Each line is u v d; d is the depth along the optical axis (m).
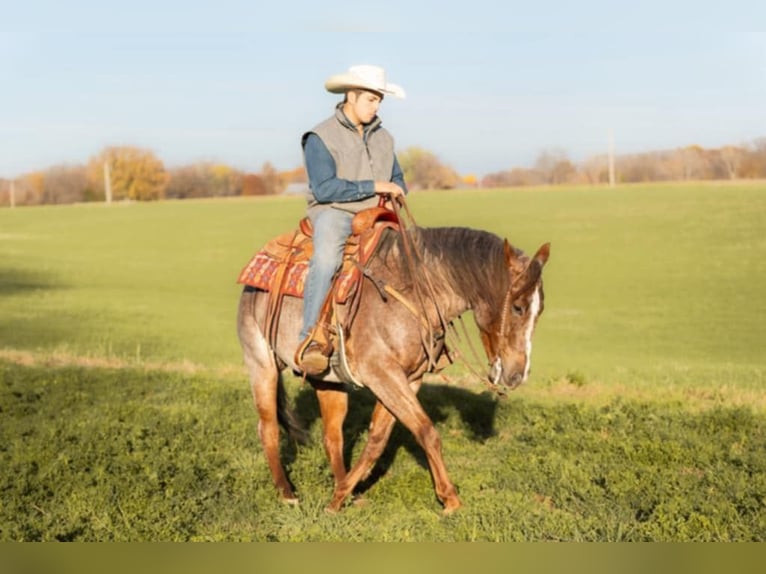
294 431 8.03
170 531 6.50
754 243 35.75
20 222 52.22
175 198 68.94
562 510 7.03
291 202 56.22
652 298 28.17
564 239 38.66
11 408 11.42
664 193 48.78
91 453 8.48
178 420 10.30
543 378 15.36
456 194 54.50
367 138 6.94
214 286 33.34
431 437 6.47
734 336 22.64
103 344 21.97
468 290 6.44
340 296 6.62
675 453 8.45
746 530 6.26
